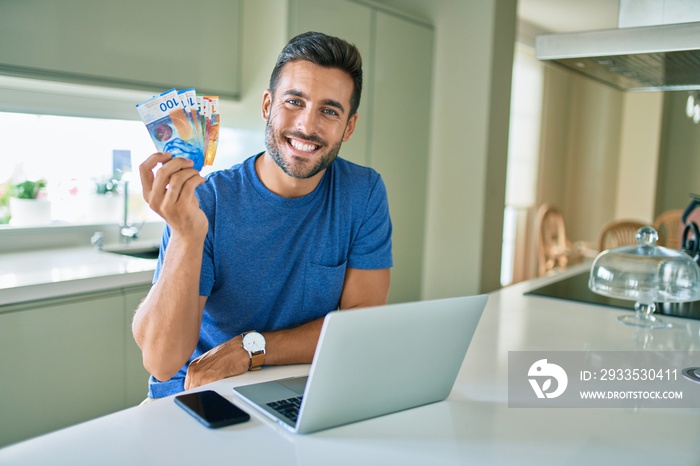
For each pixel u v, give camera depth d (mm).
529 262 5801
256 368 1260
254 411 1017
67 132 2652
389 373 990
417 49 3385
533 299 2016
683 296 1631
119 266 2293
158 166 1231
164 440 890
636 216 6047
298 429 930
